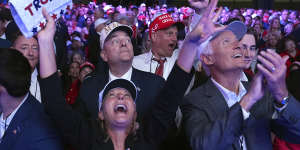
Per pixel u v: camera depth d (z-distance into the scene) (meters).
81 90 2.47
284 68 1.57
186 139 2.13
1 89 1.80
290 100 1.71
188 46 1.70
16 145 1.83
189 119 1.96
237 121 1.72
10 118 1.89
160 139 1.91
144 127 1.99
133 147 1.89
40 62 1.75
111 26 2.46
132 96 2.00
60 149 1.90
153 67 3.24
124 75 2.50
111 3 10.20
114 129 1.90
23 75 1.82
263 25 9.35
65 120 1.81
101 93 1.98
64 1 1.89
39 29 1.80
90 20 7.56
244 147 1.90
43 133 1.85
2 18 3.92
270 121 1.94
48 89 1.75
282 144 1.98
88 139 1.87
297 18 10.04
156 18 3.26
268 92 2.00
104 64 2.59
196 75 2.53
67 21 7.53
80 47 6.13
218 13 1.66
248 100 1.71
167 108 1.83
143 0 10.38
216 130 1.74
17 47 2.41
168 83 1.79
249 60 1.98
